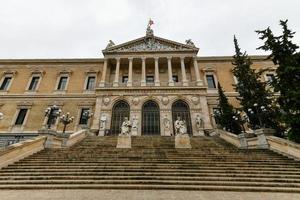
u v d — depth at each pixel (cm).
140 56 3131
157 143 1725
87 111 3011
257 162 1090
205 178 885
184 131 1597
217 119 2420
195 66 3067
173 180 877
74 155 1235
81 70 3397
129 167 1015
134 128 2503
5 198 708
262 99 1844
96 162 1090
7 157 1062
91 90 3178
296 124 1190
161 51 3153
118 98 2773
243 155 1227
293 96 1174
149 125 2634
